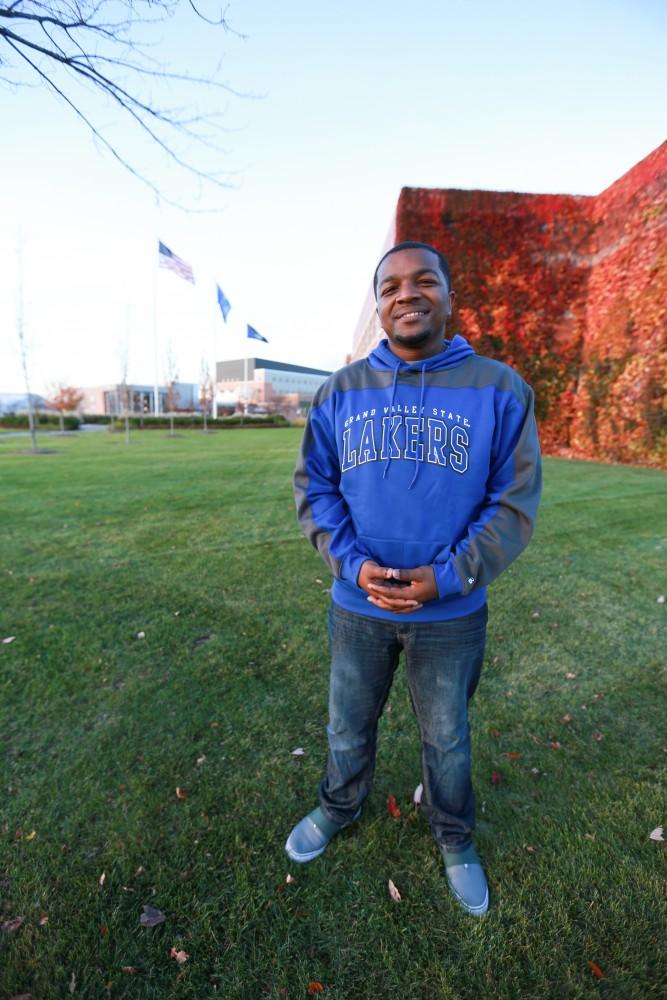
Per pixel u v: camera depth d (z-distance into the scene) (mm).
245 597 3650
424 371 1281
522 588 3754
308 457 1428
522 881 1510
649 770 1963
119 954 1323
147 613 3381
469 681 1388
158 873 1544
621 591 3703
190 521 5793
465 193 11031
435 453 1240
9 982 1264
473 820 1509
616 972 1273
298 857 1577
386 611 1338
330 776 1583
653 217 9094
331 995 1233
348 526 1358
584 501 6441
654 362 9195
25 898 1466
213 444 17531
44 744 2123
